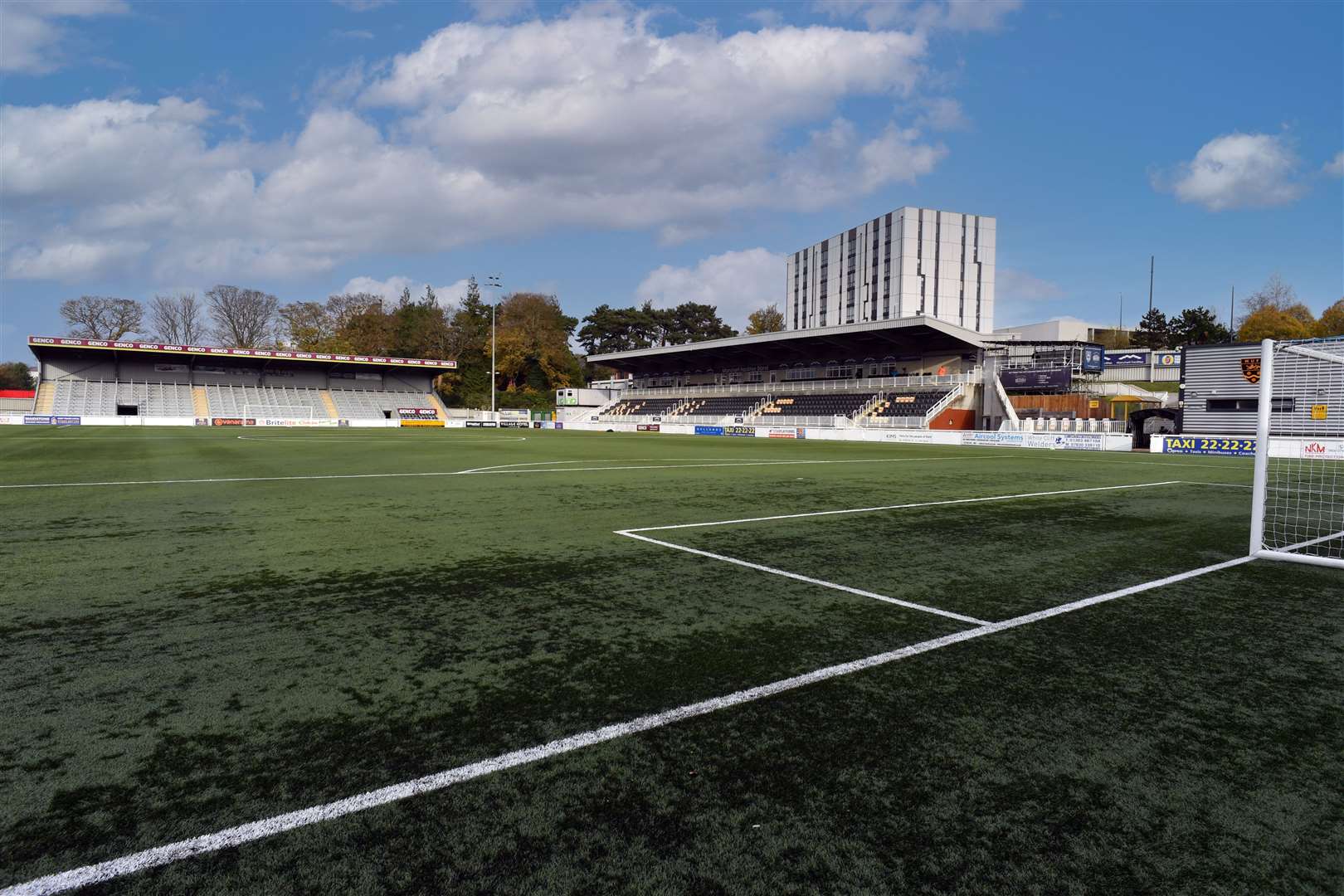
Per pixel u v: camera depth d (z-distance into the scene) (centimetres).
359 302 7150
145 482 1198
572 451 2281
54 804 218
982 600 471
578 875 185
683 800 223
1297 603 469
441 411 6003
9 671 331
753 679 325
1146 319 5872
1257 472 631
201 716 282
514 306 7281
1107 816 217
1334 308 5028
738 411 5300
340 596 471
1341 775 244
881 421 3884
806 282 9569
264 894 178
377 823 210
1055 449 2886
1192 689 320
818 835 205
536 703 297
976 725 279
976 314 8144
